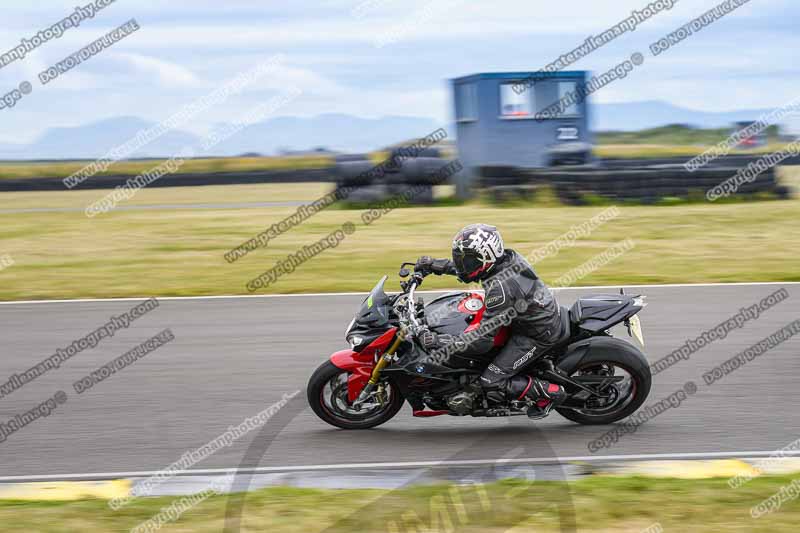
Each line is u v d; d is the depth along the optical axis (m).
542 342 7.63
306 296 13.72
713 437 7.61
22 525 5.83
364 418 8.02
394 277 15.05
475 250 7.41
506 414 7.80
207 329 11.77
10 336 11.64
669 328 11.30
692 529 5.57
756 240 17.98
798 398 8.56
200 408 8.63
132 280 15.34
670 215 21.45
